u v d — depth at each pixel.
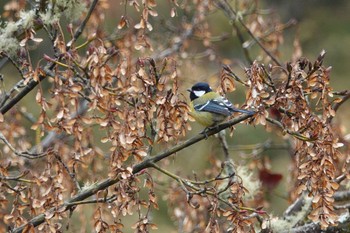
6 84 18.62
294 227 11.95
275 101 9.14
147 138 9.35
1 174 9.58
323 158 8.94
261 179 13.34
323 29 30.02
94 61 9.15
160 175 13.61
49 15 10.38
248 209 9.30
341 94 9.31
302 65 9.22
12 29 10.48
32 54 19.12
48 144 13.12
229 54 23.80
